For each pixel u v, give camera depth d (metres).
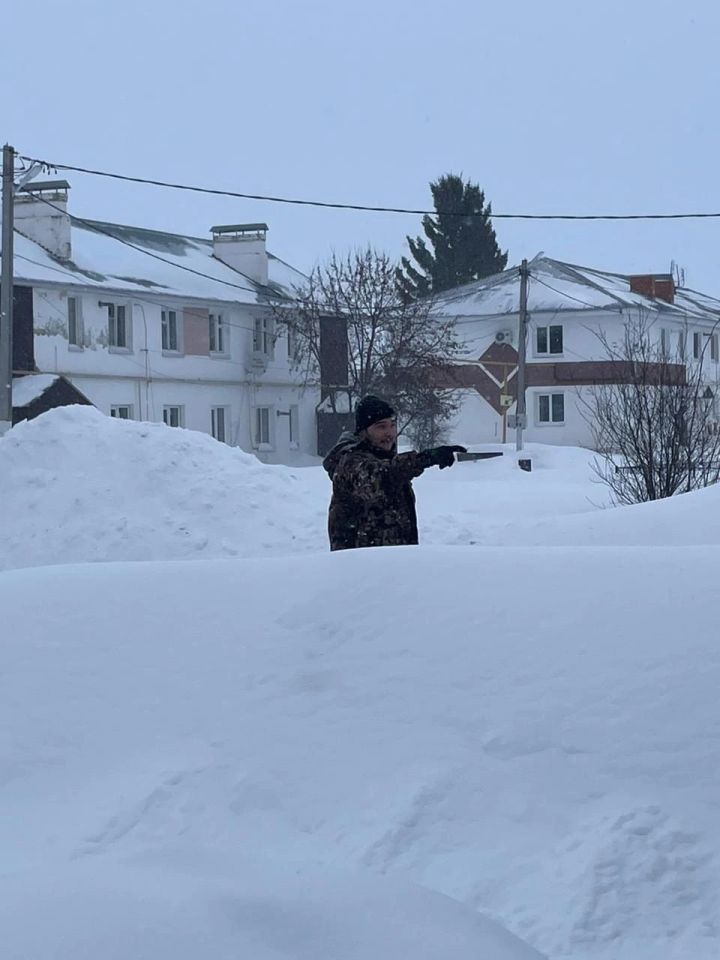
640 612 4.17
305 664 4.19
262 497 12.73
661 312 45.53
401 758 3.72
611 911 3.09
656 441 14.59
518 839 3.38
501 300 47.94
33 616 4.68
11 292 23.34
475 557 4.68
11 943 2.79
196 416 40.41
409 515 6.07
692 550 4.67
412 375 41.34
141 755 3.92
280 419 44.22
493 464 31.23
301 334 43.38
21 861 3.46
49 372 34.88
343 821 3.53
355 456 6.03
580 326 46.22
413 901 3.08
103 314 36.88
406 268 70.38
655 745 3.62
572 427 46.56
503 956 2.88
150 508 12.38
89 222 41.38
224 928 2.89
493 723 3.79
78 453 12.95
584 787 3.52
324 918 2.98
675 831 3.30
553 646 4.06
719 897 3.12
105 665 4.36
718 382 18.28
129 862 3.36
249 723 3.97
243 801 3.65
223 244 44.84
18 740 4.05
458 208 69.19
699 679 3.82
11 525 12.34
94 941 2.79
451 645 4.14
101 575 5.00
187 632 4.48
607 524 9.74
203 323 40.69
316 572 4.71
